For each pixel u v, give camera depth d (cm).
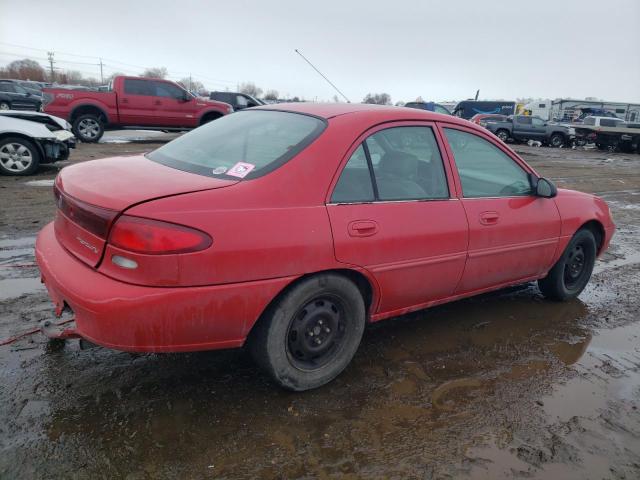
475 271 352
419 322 391
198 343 244
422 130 330
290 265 253
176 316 230
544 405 292
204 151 303
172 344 237
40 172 927
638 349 371
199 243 228
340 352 293
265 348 263
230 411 266
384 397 288
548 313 426
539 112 4466
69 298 236
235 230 237
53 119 1034
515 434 264
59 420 248
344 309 289
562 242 414
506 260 372
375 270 289
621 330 402
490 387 307
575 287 455
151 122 1585
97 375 287
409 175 317
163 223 224
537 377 321
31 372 285
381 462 238
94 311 225
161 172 274
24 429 240
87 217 240
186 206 232
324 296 278
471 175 354
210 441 243
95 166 298
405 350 344
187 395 276
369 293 303
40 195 733
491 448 252
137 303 223
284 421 261
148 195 234
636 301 465
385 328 376
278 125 307
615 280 520
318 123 294
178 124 1622
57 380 280
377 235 285
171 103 1592
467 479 231
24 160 883
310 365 284
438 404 285
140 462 226
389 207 296
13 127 870
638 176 1487
